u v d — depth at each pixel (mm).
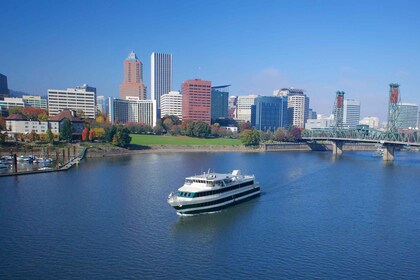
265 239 84312
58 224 91812
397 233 90188
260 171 190125
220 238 84375
